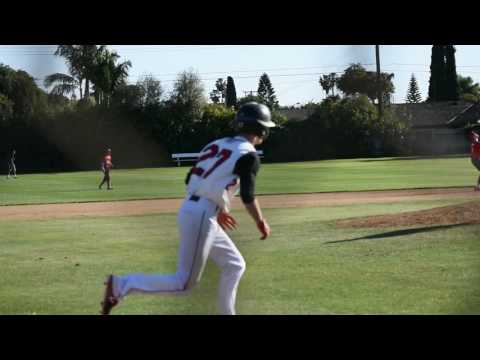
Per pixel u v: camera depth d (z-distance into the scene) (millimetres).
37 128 51250
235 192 5297
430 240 10234
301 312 6207
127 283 5227
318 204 18422
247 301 6672
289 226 13086
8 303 6801
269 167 40625
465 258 8758
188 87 54844
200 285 7598
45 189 26953
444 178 28078
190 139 54219
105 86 53219
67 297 7090
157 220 15352
